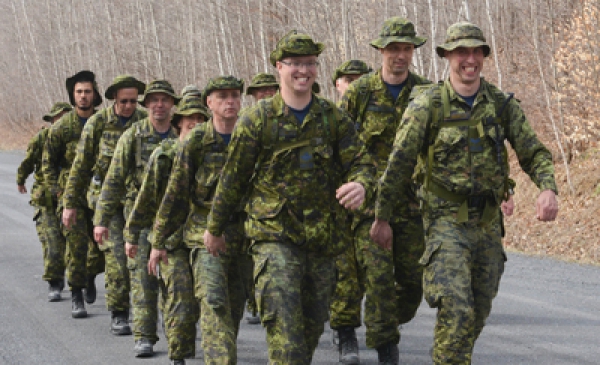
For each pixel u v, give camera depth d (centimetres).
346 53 2111
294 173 460
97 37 4269
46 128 951
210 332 516
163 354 679
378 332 580
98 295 948
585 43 1603
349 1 2153
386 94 613
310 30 2358
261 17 2741
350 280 607
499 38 2014
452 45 476
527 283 921
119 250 746
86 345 711
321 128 461
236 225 544
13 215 1686
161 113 680
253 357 657
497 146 486
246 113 463
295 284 456
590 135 1564
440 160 487
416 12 2011
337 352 664
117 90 757
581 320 736
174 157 598
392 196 492
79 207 822
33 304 890
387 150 616
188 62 3525
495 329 711
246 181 471
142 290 668
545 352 634
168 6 3544
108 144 764
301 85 452
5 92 5256
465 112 485
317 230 462
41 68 4978
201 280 532
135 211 612
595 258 1232
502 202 522
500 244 501
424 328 736
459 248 477
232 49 2952
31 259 1174
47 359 664
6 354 682
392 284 582
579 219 1383
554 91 1695
